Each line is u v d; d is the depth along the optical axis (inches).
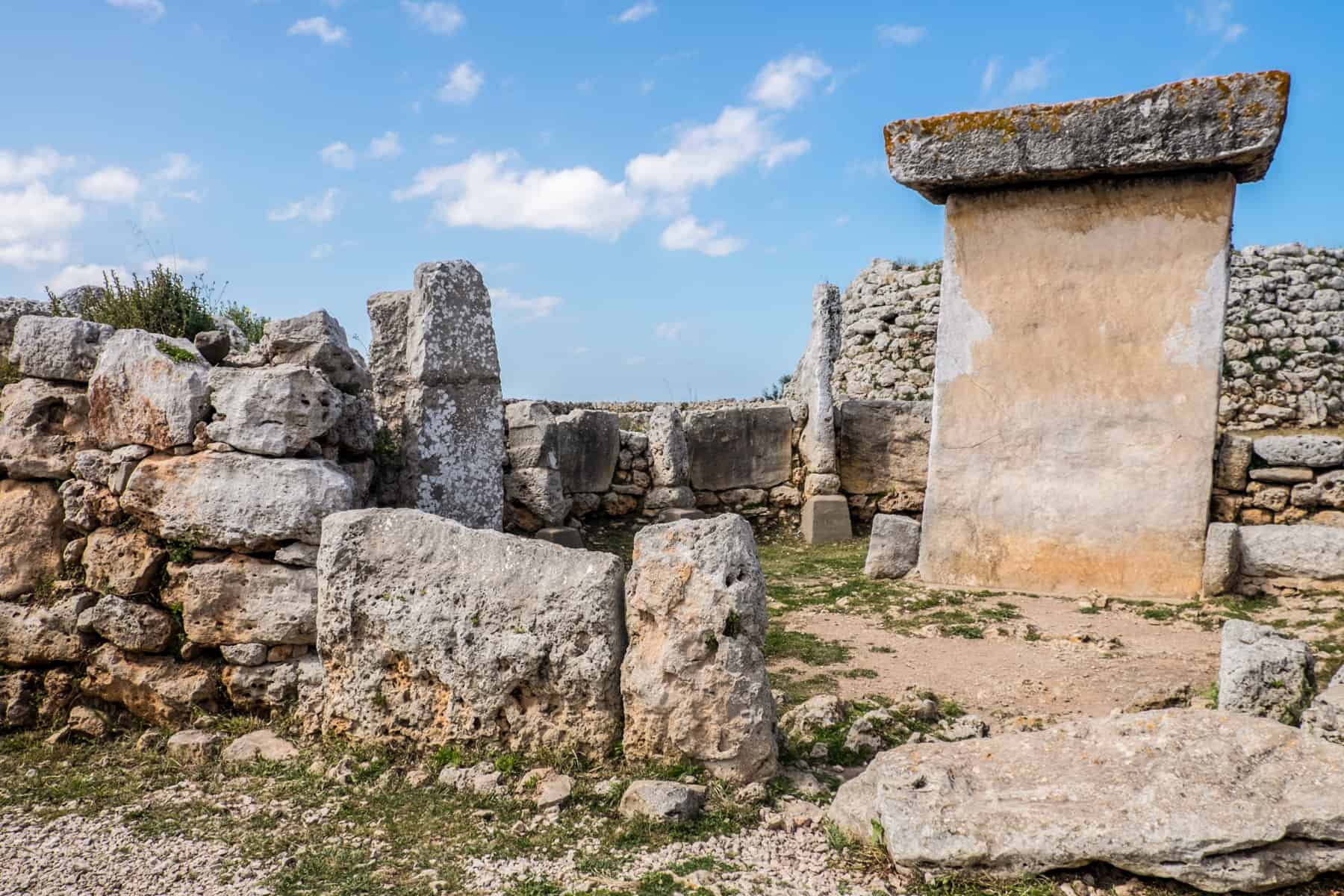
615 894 135.0
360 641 189.3
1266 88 287.4
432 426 309.4
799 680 237.8
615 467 452.8
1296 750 138.1
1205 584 310.0
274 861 151.8
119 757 198.5
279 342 246.7
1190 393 315.6
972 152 320.8
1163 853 127.8
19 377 264.5
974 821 136.8
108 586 213.3
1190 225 313.7
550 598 175.3
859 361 711.1
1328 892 126.7
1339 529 305.4
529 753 177.0
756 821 155.9
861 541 446.9
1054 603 314.2
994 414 338.0
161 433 214.1
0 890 145.2
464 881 142.0
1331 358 647.1
